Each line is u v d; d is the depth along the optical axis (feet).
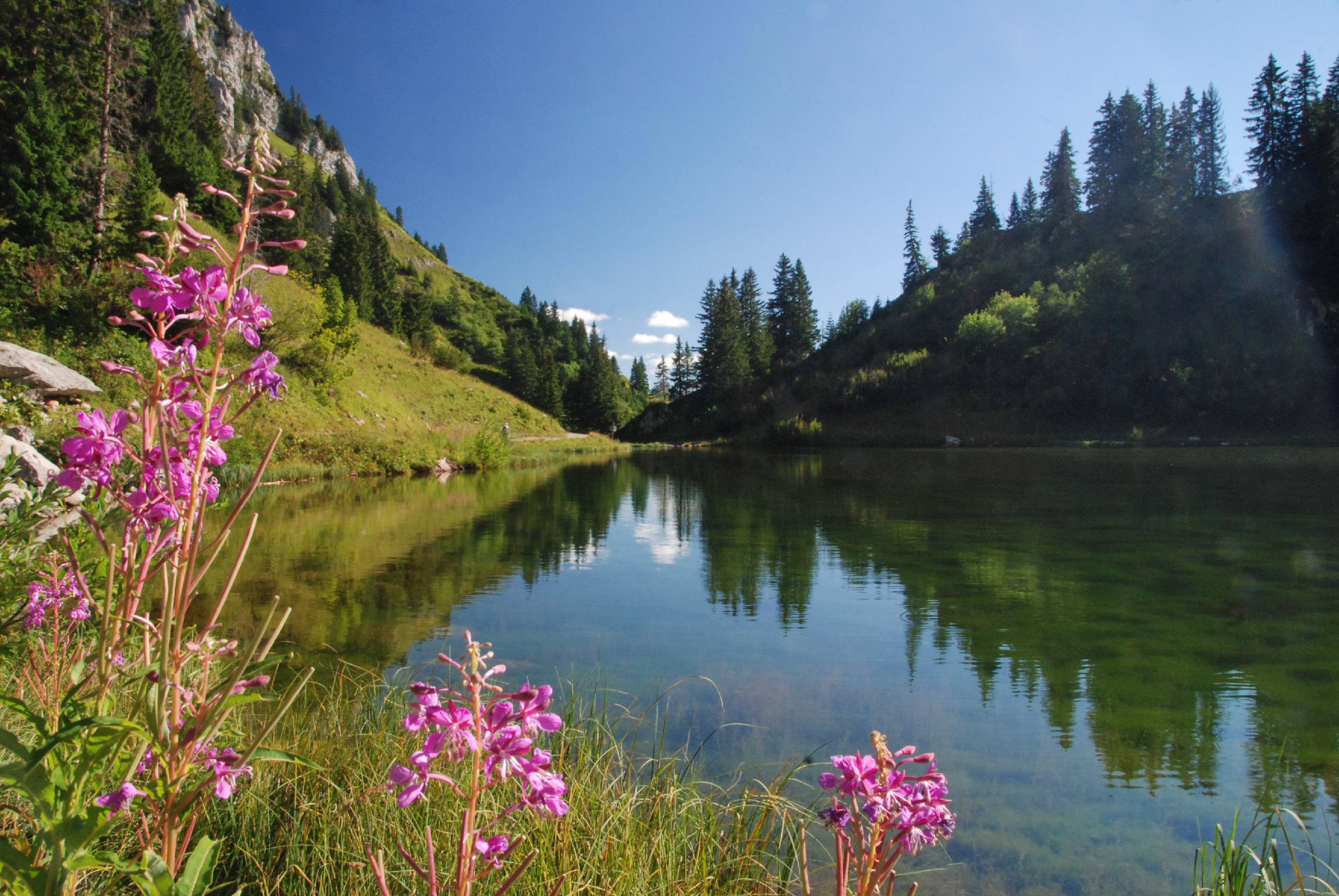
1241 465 95.86
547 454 151.94
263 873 7.61
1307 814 12.54
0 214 86.48
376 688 16.17
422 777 3.91
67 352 62.90
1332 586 29.50
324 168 472.85
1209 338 174.81
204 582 28.35
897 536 42.88
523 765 4.00
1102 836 11.66
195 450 4.45
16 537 8.56
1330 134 179.01
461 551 36.50
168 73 156.25
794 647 21.45
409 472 90.33
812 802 12.07
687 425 266.57
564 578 30.83
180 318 4.45
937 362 220.23
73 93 96.73
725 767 13.43
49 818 3.88
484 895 7.41
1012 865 10.84
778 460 134.92
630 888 8.29
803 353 279.28
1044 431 182.19
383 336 200.23
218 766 4.28
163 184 146.30
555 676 18.47
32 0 92.58
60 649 9.14
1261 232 186.09
